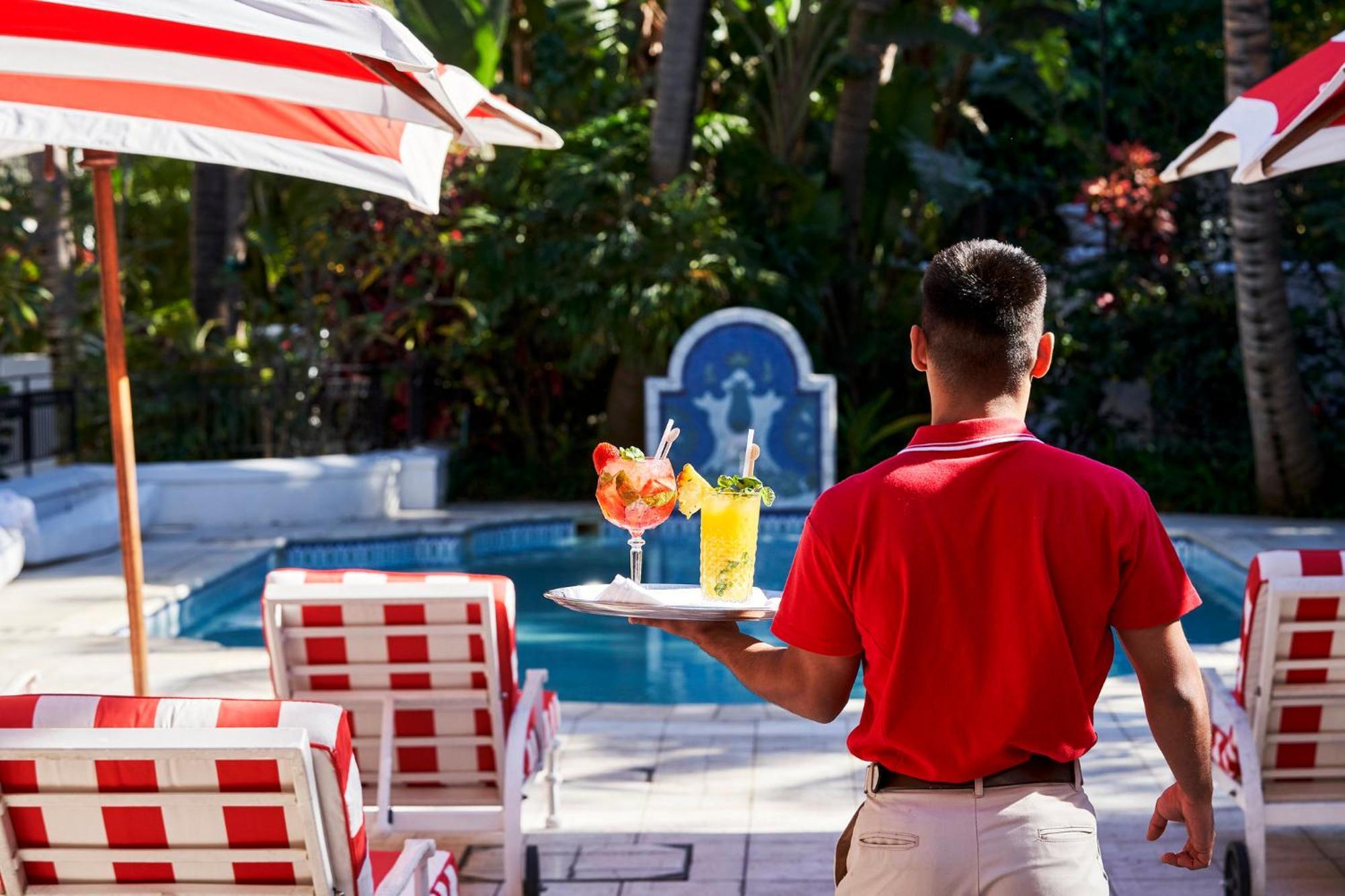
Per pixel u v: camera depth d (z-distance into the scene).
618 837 5.04
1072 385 16.89
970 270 2.23
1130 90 19.78
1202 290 16.88
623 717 6.79
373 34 2.97
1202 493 15.09
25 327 19.00
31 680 4.35
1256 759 4.21
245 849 2.69
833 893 4.46
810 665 2.29
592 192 15.42
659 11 17.44
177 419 14.67
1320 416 16.30
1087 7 20.31
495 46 14.41
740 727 6.55
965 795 2.18
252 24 2.91
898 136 17.72
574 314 15.12
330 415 15.25
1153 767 5.80
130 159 18.56
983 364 2.22
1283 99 4.11
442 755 4.38
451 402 17.23
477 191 15.63
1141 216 16.81
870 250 18.27
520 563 12.94
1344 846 4.86
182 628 10.12
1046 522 2.13
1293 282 18.09
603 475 2.77
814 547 2.23
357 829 2.73
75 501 12.41
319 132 4.18
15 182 16.75
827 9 16.50
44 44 3.52
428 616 4.13
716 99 18.03
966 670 2.16
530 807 5.42
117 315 4.62
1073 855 2.16
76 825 2.69
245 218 16.78
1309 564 4.09
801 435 14.73
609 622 10.65
